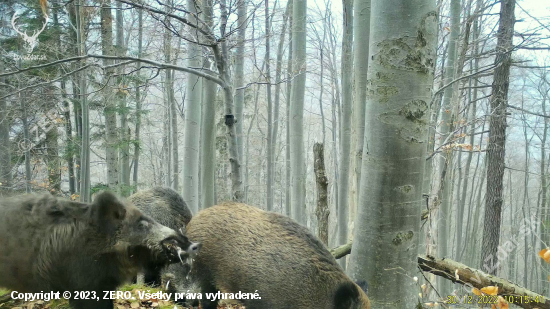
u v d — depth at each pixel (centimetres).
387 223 420
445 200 1412
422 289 561
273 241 395
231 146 630
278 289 379
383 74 409
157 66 569
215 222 423
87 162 1189
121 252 360
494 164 1098
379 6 408
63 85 1304
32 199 369
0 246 356
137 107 1667
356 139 931
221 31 600
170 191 534
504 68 1052
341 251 640
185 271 438
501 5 1023
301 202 1317
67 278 358
